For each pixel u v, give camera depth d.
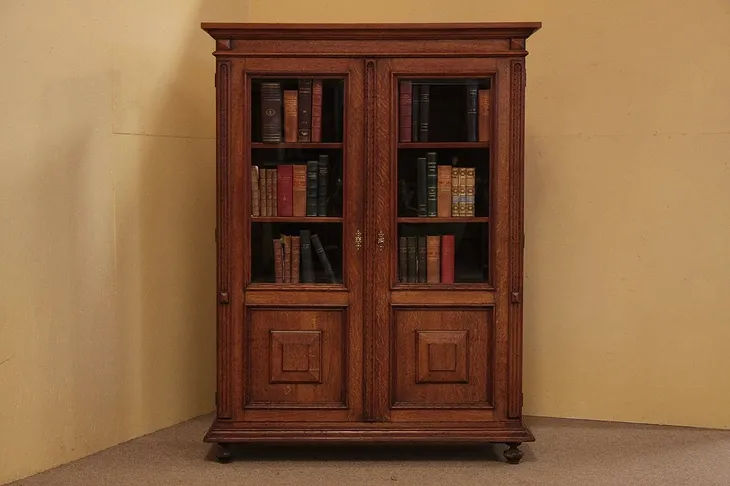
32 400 4.20
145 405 4.87
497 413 4.41
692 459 4.45
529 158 5.23
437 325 4.41
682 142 4.97
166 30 4.93
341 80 4.36
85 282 4.46
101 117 4.53
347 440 4.36
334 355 4.41
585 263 5.16
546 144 5.20
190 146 5.12
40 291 4.21
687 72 4.95
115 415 4.68
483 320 4.41
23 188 4.11
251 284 4.40
